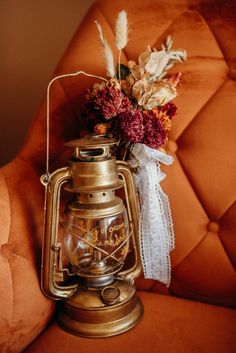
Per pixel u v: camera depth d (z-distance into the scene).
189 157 0.50
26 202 0.47
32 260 0.45
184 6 0.52
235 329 0.46
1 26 0.71
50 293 0.46
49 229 0.45
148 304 0.51
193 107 0.50
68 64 0.53
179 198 0.51
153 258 0.50
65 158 0.53
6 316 0.41
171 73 0.51
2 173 0.48
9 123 0.75
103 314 0.46
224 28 0.50
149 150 0.46
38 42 0.70
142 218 0.49
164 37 0.52
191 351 0.43
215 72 0.50
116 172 0.46
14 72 0.73
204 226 0.51
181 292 0.53
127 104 0.45
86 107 0.49
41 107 0.53
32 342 0.46
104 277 0.48
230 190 0.49
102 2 0.55
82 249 0.47
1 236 0.43
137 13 0.53
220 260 0.50
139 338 0.45
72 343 0.45
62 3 0.67
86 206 0.45
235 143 0.48
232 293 0.50
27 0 0.69
